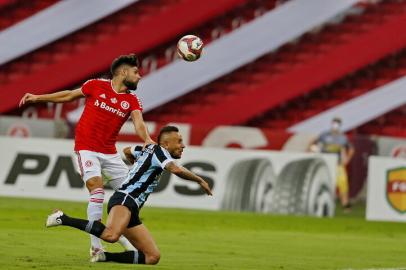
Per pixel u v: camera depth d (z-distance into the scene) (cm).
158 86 10362
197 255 3884
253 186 7081
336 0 10919
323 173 7125
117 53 10688
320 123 10106
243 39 10762
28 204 6756
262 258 3869
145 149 3219
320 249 4484
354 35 11012
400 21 10769
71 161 7238
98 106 3509
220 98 10481
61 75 10469
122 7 10956
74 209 6469
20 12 11062
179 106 10394
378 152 7488
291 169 7094
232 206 7094
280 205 7075
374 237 5553
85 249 3878
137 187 3169
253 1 11388
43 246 3925
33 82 10369
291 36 10719
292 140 7581
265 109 10288
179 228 5528
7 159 7331
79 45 10912
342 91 10606
